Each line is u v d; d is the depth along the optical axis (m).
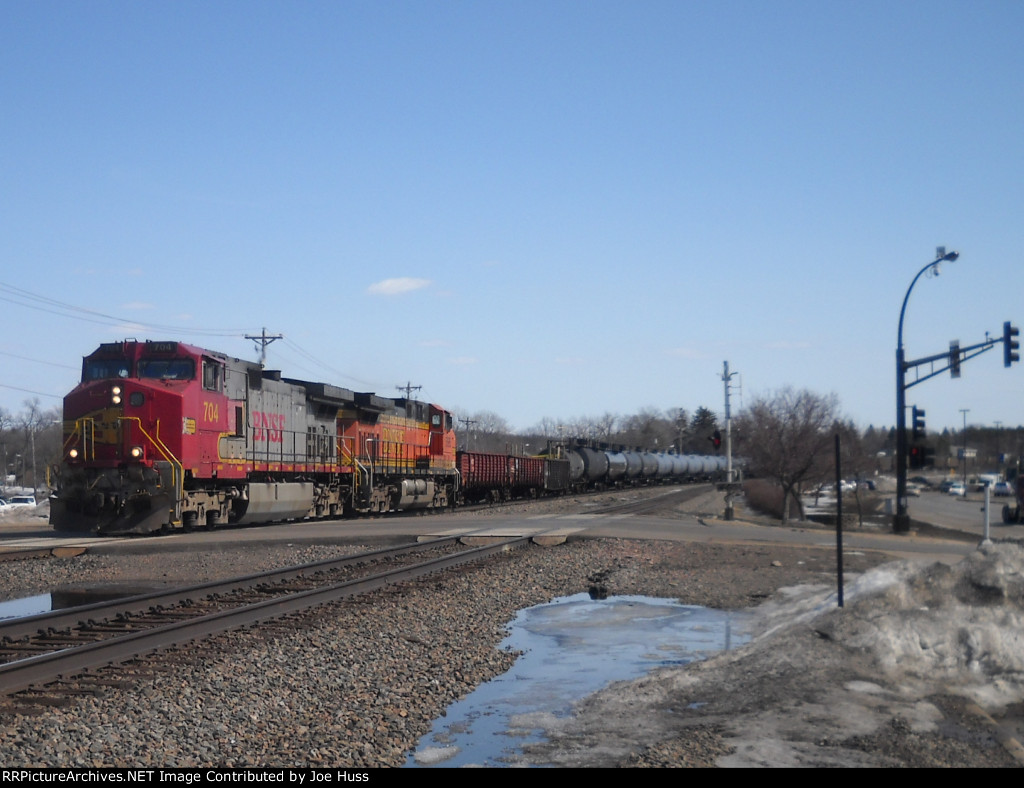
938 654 10.27
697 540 26.30
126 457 25.67
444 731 8.96
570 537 27.11
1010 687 9.45
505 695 10.38
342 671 10.85
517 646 13.22
